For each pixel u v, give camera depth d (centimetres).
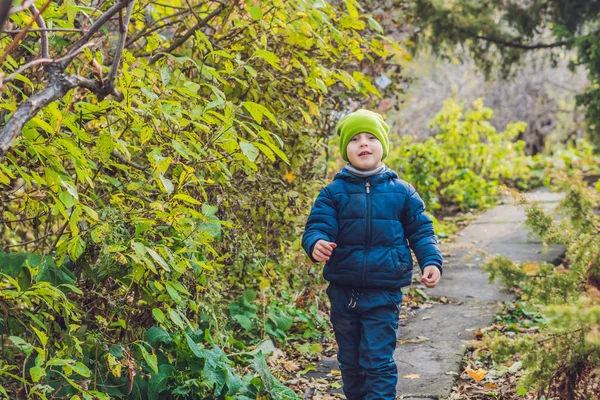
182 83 331
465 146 1053
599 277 304
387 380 310
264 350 358
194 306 314
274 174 429
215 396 309
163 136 316
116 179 314
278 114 407
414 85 1822
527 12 881
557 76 1756
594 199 329
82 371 253
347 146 337
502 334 442
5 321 276
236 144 288
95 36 359
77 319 293
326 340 465
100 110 290
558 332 270
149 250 258
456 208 974
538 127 1789
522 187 1091
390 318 320
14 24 310
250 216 424
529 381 274
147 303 315
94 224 284
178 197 273
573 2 858
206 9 407
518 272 324
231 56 315
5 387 294
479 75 1742
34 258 281
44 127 244
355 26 376
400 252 322
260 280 452
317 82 354
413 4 862
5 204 410
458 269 613
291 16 362
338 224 326
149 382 302
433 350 419
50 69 205
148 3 361
